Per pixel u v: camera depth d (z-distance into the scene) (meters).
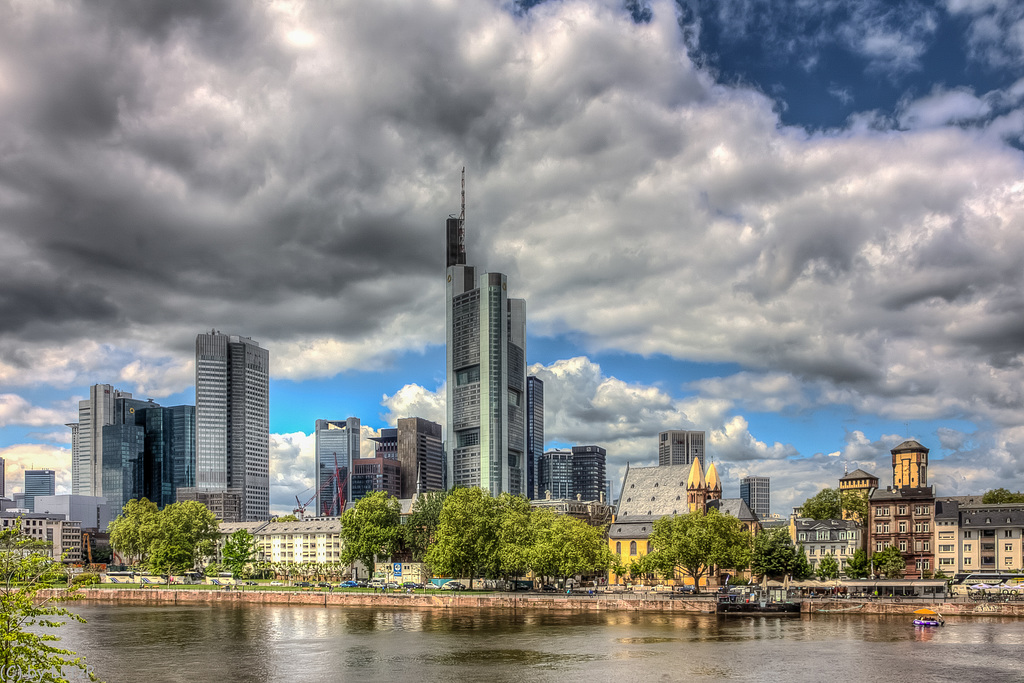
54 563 45.94
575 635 141.38
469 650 125.31
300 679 104.50
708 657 117.12
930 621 152.50
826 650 122.81
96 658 121.56
